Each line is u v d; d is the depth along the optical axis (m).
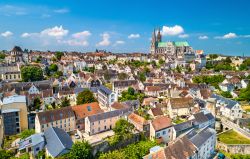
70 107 104.31
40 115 94.06
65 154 74.00
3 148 82.56
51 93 142.88
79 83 181.88
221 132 108.00
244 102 156.62
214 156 87.88
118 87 169.38
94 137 94.62
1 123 90.31
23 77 190.62
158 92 164.12
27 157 76.69
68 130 100.81
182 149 70.81
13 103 97.88
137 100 133.38
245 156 86.69
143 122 94.69
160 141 91.81
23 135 91.56
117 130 90.75
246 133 103.00
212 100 135.88
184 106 126.56
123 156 76.94
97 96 155.50
